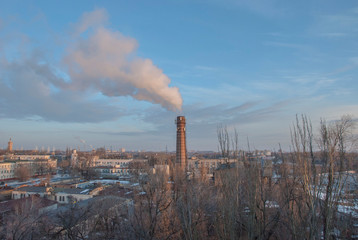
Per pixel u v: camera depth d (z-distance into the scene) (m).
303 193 16.64
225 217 18.14
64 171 138.12
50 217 30.62
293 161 17.77
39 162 131.88
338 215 18.02
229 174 18.70
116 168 130.38
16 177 112.56
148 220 24.75
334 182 15.74
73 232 27.02
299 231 16.20
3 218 32.22
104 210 29.91
